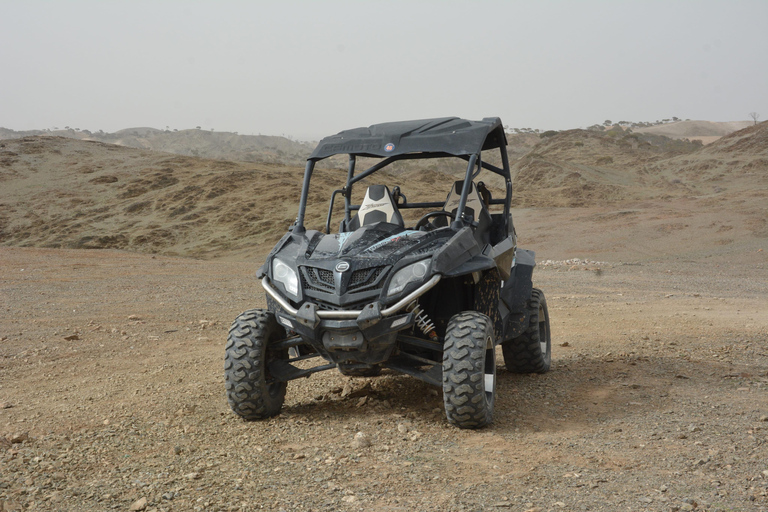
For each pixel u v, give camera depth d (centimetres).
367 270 462
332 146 567
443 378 449
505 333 592
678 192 9669
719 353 750
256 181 8538
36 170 9650
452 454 404
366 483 356
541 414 502
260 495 341
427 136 546
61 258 2120
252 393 482
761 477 350
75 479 370
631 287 1753
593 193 9562
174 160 10244
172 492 345
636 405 520
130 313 1095
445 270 456
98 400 570
